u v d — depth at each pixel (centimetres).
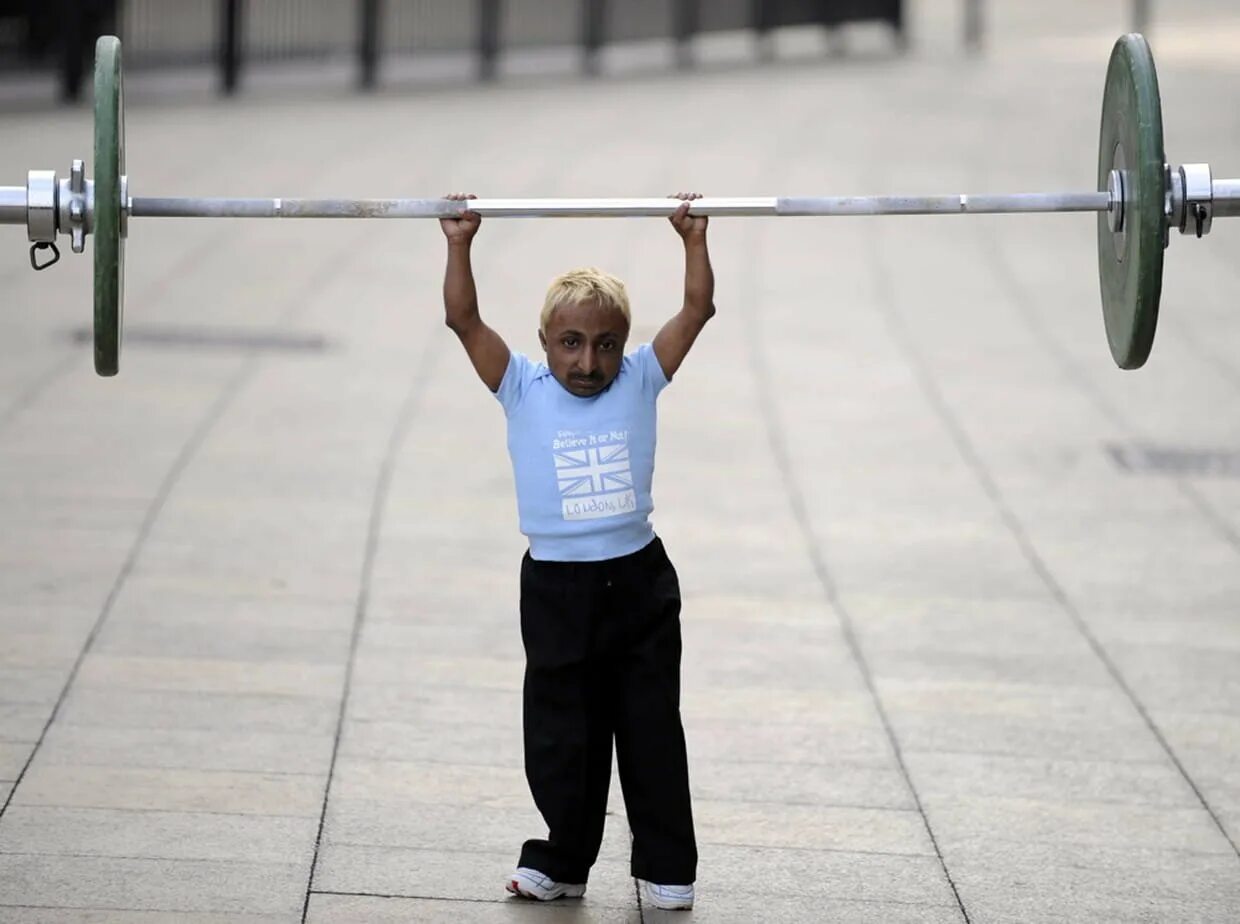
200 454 2300
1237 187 1222
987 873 1320
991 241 3706
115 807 1362
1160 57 6806
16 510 2067
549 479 1164
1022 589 1948
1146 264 1173
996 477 2317
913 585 1950
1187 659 1769
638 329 2894
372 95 5462
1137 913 1267
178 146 4369
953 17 8494
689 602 1883
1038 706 1648
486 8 5928
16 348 2744
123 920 1182
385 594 1864
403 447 2366
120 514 2072
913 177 4234
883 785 1470
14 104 4869
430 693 1616
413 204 1187
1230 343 2970
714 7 6619
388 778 1435
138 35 5259
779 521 2139
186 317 2972
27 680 1605
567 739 1190
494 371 1182
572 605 1164
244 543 1995
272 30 5581
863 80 6228
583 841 1215
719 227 3788
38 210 1188
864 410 2584
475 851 1311
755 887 1277
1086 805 1448
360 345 2844
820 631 1816
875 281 3356
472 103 5378
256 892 1231
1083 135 4972
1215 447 2447
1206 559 2047
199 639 1722
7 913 1184
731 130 4947
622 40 6331
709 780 1463
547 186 3997
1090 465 2369
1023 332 3023
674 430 2469
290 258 3412
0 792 1379
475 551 2005
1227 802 1464
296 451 2328
